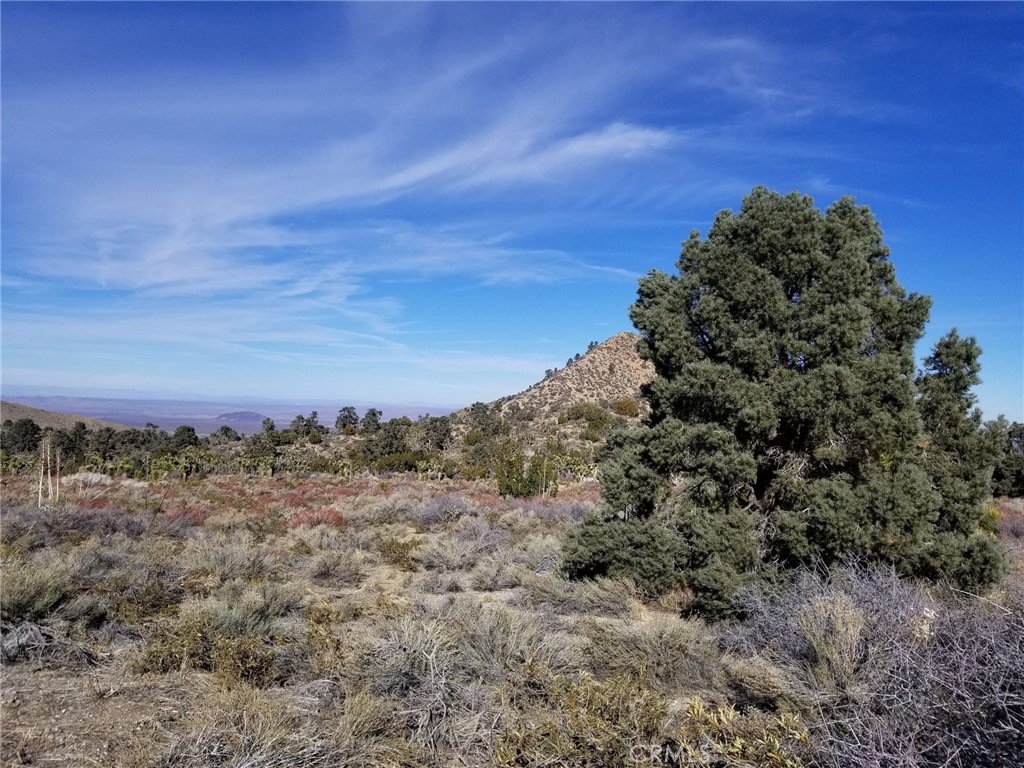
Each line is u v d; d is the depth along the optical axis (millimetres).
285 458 54500
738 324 9133
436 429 69000
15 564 7750
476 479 42719
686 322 9742
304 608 9281
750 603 7434
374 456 58344
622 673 5957
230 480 41438
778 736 3982
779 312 8820
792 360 8992
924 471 8742
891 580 6332
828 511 7945
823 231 9195
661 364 10000
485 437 62312
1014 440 28391
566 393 89500
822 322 8531
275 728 4422
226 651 6027
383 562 14422
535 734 4258
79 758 4152
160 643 6328
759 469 9367
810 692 4910
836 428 8516
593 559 9859
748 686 5430
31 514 16453
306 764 4172
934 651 4543
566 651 6516
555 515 20172
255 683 5742
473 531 17609
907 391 8414
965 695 3730
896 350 9305
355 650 6191
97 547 12570
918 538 8078
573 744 4121
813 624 5625
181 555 13164
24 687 5324
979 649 4129
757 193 9445
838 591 6129
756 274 9109
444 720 4957
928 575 8188
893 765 3598
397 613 7953
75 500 23109
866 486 8258
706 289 9703
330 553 13883
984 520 13203
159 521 18422
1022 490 27969
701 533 8680
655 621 7051
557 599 9344
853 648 5152
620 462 9789
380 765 4340
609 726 4238
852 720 4133
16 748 4211
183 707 5141
